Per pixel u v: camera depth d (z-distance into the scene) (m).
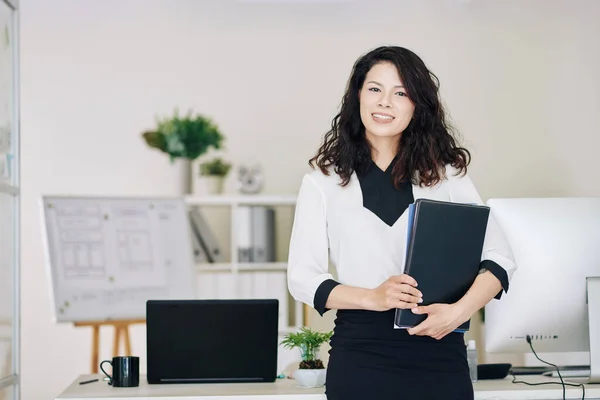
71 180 5.87
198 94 5.97
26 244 5.79
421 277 2.03
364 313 2.10
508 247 2.22
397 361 2.07
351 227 2.14
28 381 5.73
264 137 5.98
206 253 5.52
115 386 2.56
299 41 6.02
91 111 5.91
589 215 2.70
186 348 2.62
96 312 5.02
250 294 5.39
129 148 5.91
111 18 5.96
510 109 6.04
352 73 2.22
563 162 6.01
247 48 6.00
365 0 6.04
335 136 2.25
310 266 2.16
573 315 2.69
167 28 5.98
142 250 5.18
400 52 2.16
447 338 2.10
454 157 2.22
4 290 3.08
